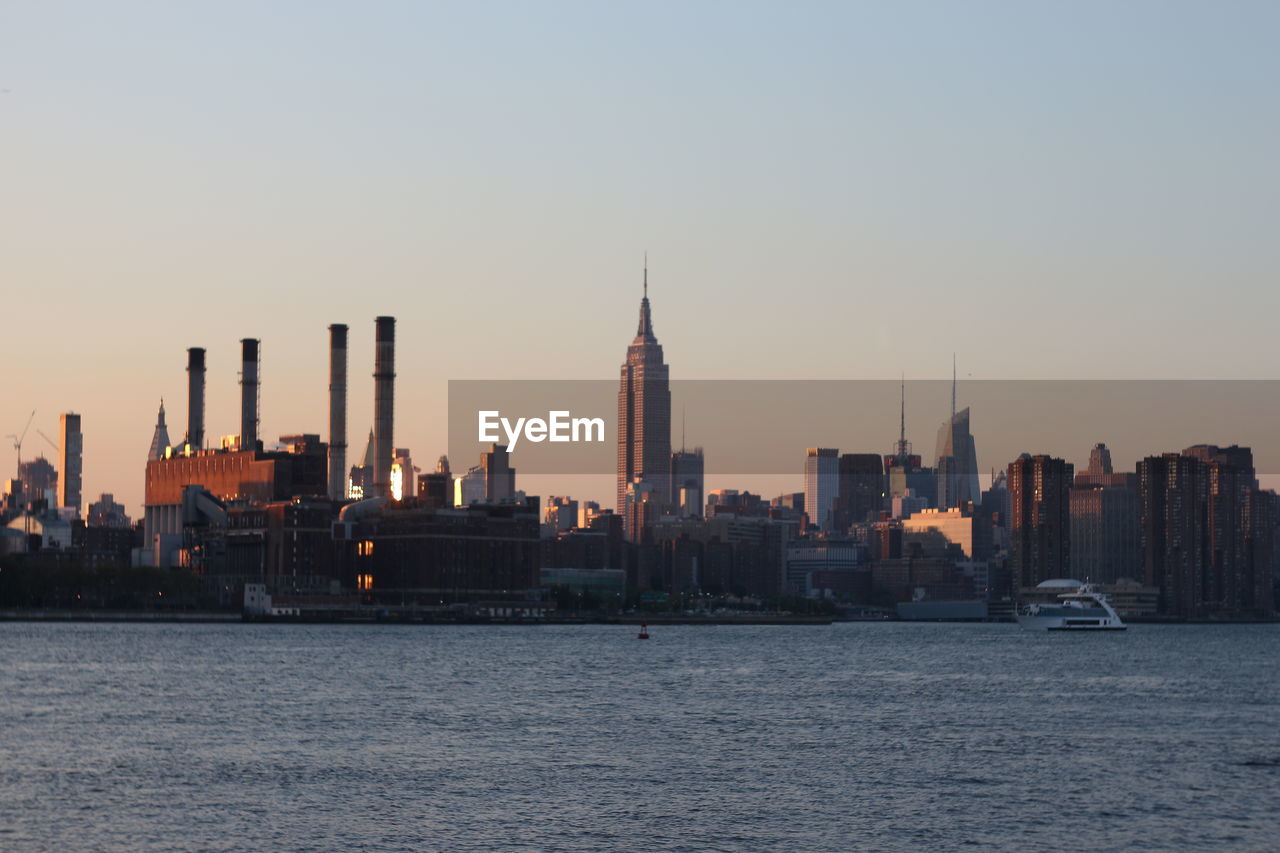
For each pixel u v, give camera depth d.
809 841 161.75
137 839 159.62
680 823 170.25
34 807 175.88
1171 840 163.62
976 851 158.12
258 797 183.38
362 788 190.50
